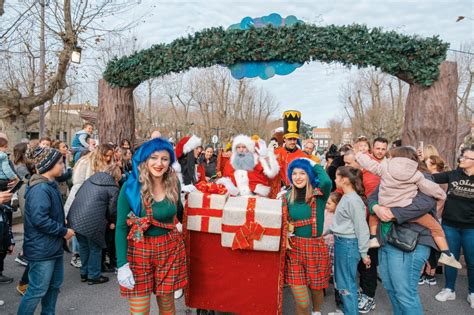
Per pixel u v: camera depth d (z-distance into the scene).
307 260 3.13
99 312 3.74
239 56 5.79
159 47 6.18
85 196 4.24
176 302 4.11
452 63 5.61
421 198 2.84
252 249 2.90
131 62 6.30
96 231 4.24
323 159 9.87
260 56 5.75
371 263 3.82
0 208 4.07
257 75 5.91
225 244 2.92
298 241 3.14
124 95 6.72
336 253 3.41
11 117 10.77
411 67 5.50
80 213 4.19
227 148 7.52
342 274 3.36
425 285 4.59
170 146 2.62
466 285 4.57
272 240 2.87
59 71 9.93
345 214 3.33
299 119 5.44
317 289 3.19
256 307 3.01
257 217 2.88
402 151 2.98
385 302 4.11
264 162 4.09
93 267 4.47
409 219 2.84
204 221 2.97
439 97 5.60
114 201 4.24
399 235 2.89
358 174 3.48
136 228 2.51
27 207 2.95
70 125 32.09
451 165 5.65
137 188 2.56
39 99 10.73
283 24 5.80
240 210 2.89
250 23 5.89
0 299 3.97
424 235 2.88
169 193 2.63
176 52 6.00
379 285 4.67
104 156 4.53
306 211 3.16
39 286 2.95
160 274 2.59
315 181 3.16
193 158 5.12
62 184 6.87
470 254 3.88
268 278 2.99
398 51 5.43
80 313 3.72
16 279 4.61
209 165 8.71
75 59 9.04
